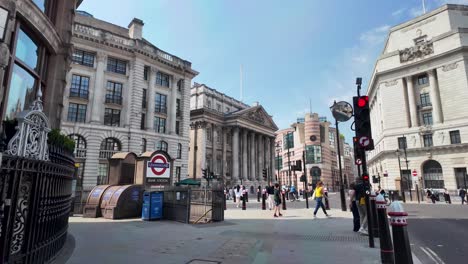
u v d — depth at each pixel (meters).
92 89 35.00
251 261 6.06
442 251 7.70
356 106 7.80
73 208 15.37
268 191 20.95
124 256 6.27
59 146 6.24
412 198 40.91
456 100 43.03
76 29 34.59
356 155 7.95
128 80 38.16
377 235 8.86
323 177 99.25
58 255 6.09
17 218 4.70
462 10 47.66
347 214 16.28
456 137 42.44
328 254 6.71
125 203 13.70
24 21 6.81
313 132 103.88
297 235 9.32
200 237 8.81
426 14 50.16
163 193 13.59
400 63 50.12
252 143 73.00
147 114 39.84
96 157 33.72
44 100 8.52
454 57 43.94
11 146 4.29
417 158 45.34
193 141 61.22
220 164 64.31
